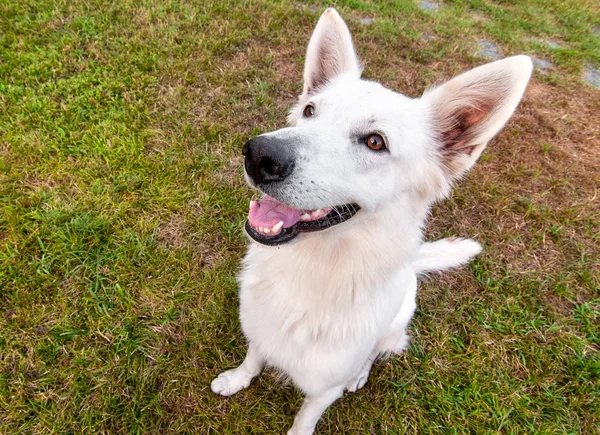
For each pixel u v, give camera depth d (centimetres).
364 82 50
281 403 65
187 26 119
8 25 110
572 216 93
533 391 69
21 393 58
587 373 70
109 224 75
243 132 95
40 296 66
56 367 61
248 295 55
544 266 84
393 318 57
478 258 84
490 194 94
